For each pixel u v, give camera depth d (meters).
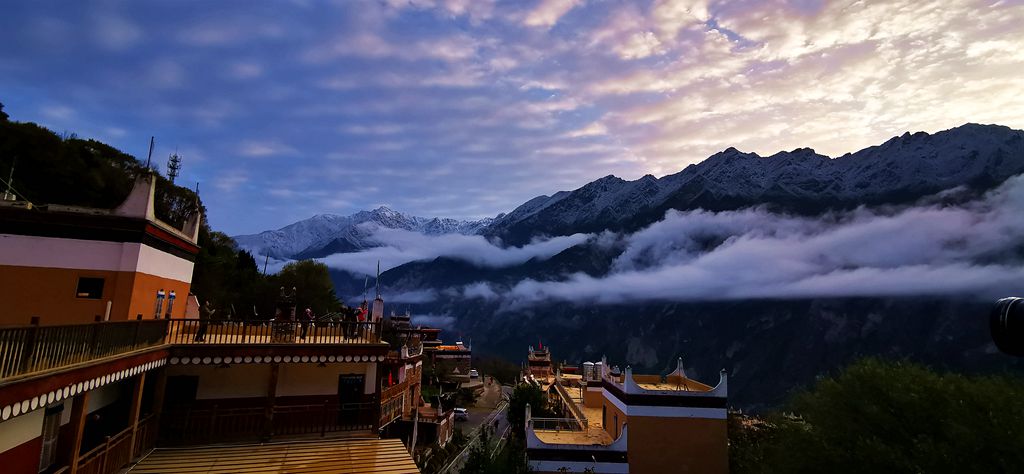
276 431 18.84
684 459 27.38
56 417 13.85
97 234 17.53
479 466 28.89
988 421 18.88
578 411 39.19
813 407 25.11
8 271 16.39
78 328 11.55
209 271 49.53
